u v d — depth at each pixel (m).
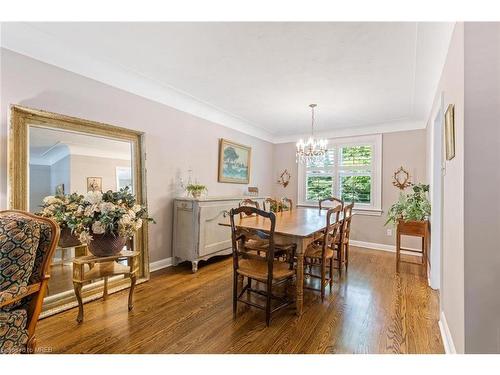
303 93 3.13
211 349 1.67
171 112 3.31
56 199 2.10
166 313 2.13
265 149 5.41
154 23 1.85
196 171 3.71
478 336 1.30
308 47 2.10
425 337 1.82
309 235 2.12
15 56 2.00
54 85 2.22
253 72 2.61
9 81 1.98
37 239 1.40
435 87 2.78
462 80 1.36
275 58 2.31
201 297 2.44
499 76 1.27
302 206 5.30
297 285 2.12
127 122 2.80
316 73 2.58
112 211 2.03
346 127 4.72
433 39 1.90
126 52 2.28
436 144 2.80
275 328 1.92
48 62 2.18
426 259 3.17
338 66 2.42
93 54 2.33
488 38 1.29
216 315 2.11
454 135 1.59
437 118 2.76
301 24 1.81
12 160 1.97
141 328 1.90
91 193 2.09
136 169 2.87
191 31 1.93
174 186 3.38
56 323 1.95
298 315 2.10
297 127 4.84
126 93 2.79
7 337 1.25
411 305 2.30
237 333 1.85
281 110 3.83
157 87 3.04
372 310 2.21
